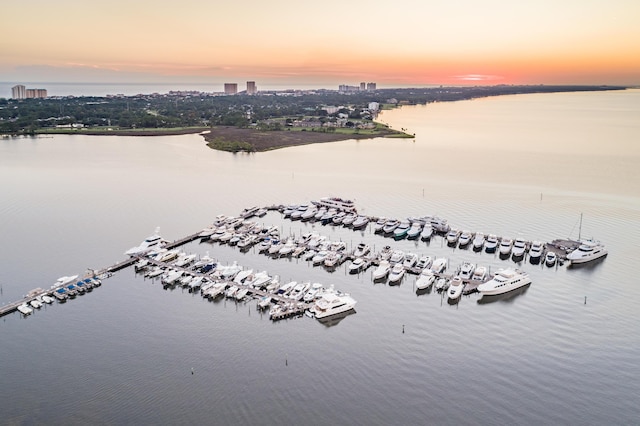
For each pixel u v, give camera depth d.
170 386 71.62
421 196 175.38
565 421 64.00
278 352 80.31
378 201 170.00
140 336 85.50
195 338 84.88
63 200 170.38
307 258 119.94
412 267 112.94
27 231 138.62
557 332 85.00
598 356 77.62
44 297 98.12
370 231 140.62
